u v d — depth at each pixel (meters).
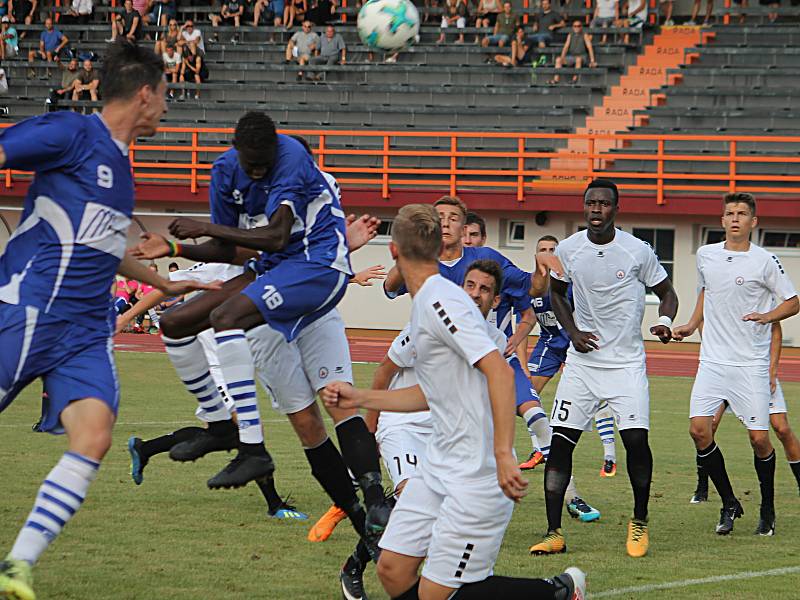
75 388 12.27
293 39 76.69
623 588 15.75
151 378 42.91
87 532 18.44
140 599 14.61
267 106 72.75
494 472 12.46
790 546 18.83
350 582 14.88
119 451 26.69
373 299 66.75
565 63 72.75
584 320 19.03
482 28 76.69
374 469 15.59
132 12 79.62
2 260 12.58
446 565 12.52
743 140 60.19
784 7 75.94
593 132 68.94
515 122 69.75
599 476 25.77
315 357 16.30
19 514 19.27
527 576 16.42
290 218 14.55
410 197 65.31
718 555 18.03
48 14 82.19
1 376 12.19
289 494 21.14
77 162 12.31
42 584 15.19
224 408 15.82
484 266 15.48
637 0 74.81
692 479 25.34
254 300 14.77
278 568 16.45
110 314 13.02
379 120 71.25
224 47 78.31
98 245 12.48
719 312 20.52
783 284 20.28
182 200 67.44
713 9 77.69
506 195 63.59
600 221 18.62
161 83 12.78
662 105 69.75
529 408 20.84
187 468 24.69
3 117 74.75
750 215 20.61
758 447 20.00
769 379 20.52
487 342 12.12
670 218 63.09
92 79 75.06
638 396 18.50
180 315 15.32
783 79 69.69
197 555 17.09
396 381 15.75
